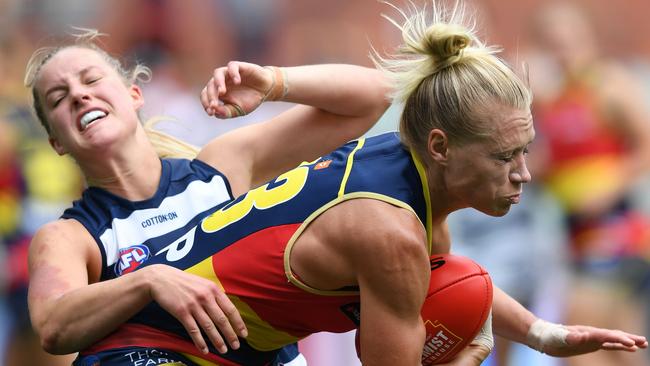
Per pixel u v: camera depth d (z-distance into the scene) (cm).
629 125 2381
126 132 1352
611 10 3941
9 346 2189
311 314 1211
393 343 1141
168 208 1353
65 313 1205
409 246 1126
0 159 2169
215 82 1253
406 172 1170
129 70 1503
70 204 2236
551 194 2402
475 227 2328
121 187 1354
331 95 1355
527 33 3562
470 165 1146
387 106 1403
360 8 3650
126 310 1185
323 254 1155
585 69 2425
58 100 1352
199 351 1230
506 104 1138
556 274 2370
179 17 3512
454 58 1163
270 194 1218
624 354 2323
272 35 3581
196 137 2584
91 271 1310
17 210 2181
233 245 1214
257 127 1427
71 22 3319
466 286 1212
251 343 1245
